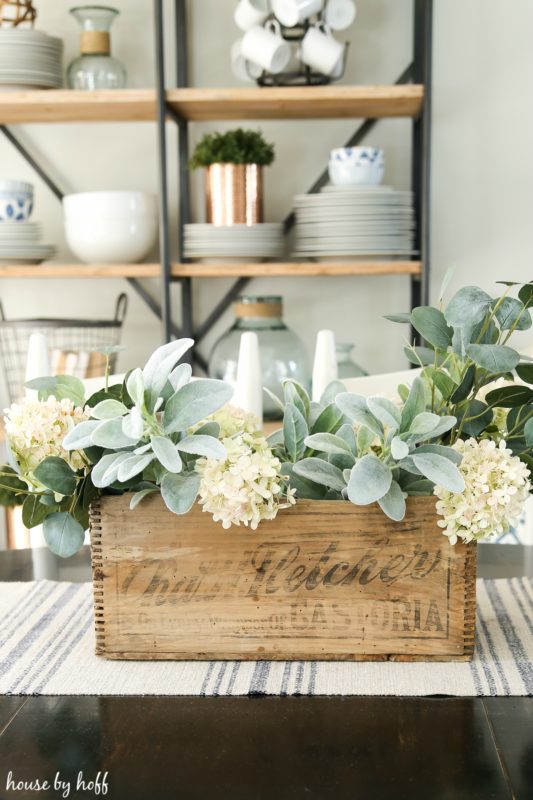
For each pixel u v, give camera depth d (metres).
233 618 0.83
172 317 2.40
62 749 0.70
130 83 2.34
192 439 0.76
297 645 0.83
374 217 2.03
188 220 2.33
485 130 2.31
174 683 0.79
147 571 0.83
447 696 0.77
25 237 2.13
